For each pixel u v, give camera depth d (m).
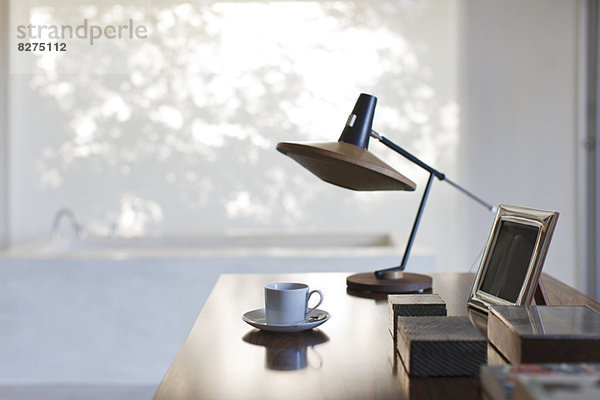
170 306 3.20
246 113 4.62
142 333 3.21
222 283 1.60
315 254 3.20
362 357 0.95
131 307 3.21
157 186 4.64
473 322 1.15
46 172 4.66
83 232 4.21
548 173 4.55
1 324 3.21
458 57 4.58
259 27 4.61
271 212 4.64
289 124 4.62
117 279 3.21
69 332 3.22
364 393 0.79
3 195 4.66
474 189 4.59
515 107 4.57
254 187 4.64
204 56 4.61
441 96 4.60
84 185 4.64
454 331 0.89
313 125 4.61
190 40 4.61
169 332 3.21
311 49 4.61
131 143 4.63
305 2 4.60
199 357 0.95
